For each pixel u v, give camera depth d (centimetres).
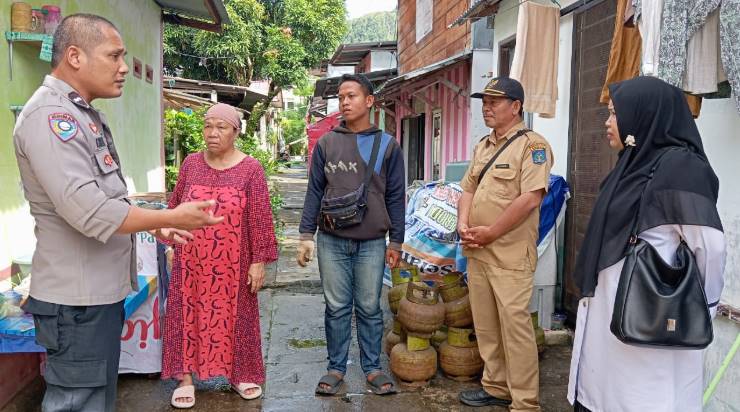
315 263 741
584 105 427
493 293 326
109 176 209
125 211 193
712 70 249
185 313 333
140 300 338
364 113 341
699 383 209
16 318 278
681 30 244
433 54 980
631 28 320
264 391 358
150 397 348
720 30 236
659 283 192
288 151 4728
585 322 224
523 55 422
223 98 1636
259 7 2014
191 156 341
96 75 204
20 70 351
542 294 428
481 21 699
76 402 210
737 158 279
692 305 186
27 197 205
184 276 333
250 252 338
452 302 370
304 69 2203
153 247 365
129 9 611
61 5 421
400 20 1281
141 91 661
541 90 435
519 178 312
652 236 199
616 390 208
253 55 2047
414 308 349
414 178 1171
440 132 913
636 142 206
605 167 397
